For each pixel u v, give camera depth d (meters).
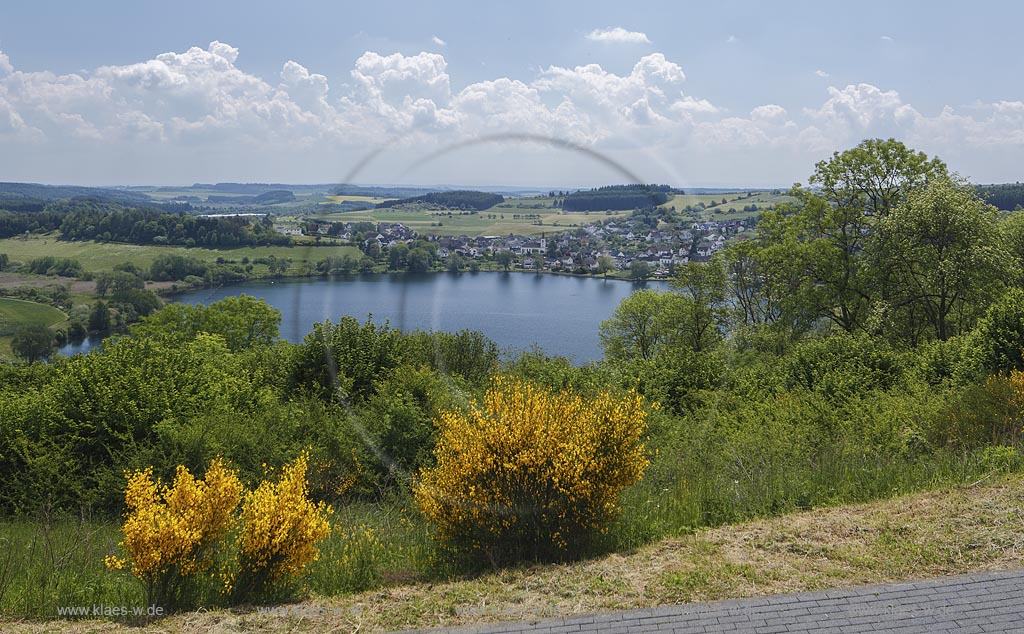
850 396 10.38
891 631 3.46
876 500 5.62
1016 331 9.86
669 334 13.70
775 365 14.48
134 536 4.25
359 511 7.03
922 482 5.95
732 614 3.69
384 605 4.13
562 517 4.88
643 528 5.18
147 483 4.68
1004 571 4.07
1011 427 7.33
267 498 4.58
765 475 6.31
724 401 11.04
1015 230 23.33
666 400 10.89
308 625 3.89
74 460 8.18
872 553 4.40
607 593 4.05
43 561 5.12
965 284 20.50
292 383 10.23
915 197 21.89
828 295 23.64
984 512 4.93
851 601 3.78
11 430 8.36
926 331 23.89
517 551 4.86
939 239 21.38
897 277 22.52
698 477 6.32
